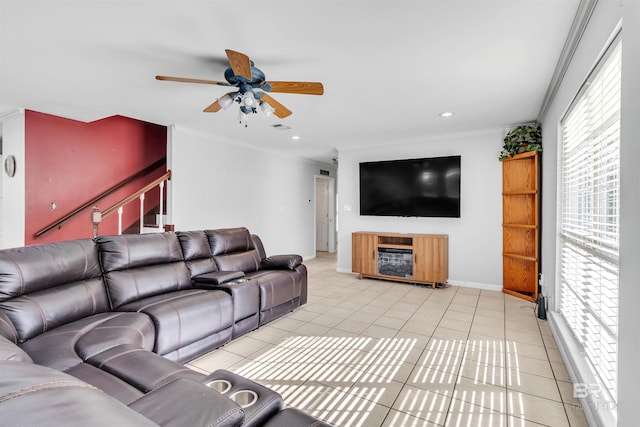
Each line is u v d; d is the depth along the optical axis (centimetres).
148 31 199
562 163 284
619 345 126
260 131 457
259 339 282
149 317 211
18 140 372
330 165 816
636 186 112
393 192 506
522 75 263
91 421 41
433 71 256
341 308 367
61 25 192
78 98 320
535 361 240
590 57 178
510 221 419
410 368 232
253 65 226
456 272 471
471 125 418
